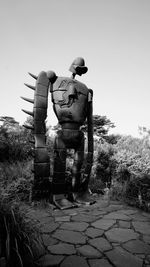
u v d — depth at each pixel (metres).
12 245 1.91
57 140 4.50
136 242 2.79
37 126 4.38
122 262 2.29
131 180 5.45
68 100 4.47
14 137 7.70
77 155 4.71
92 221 3.51
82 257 2.36
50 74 4.46
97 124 14.04
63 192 4.50
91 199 4.73
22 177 4.93
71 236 2.90
